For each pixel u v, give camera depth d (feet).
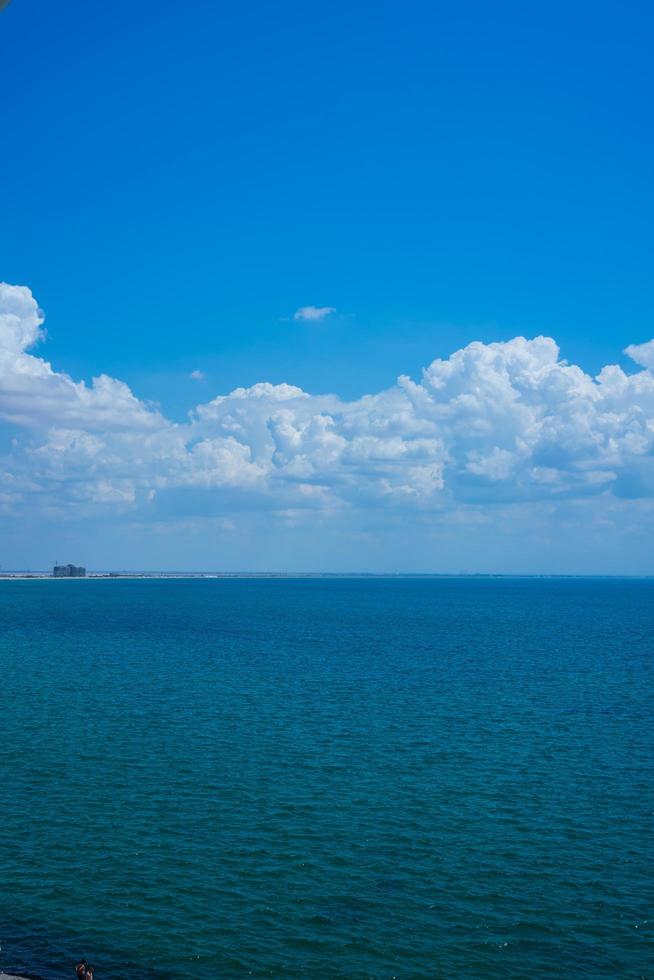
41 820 151.23
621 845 144.56
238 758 195.93
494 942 111.55
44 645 435.94
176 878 128.57
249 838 144.87
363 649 438.81
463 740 217.36
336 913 118.62
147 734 218.59
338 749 206.28
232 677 325.01
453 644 472.03
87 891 123.85
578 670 359.46
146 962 105.70
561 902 123.03
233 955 107.34
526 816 158.30
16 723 229.04
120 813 155.84
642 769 190.90
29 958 106.22
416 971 104.53
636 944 111.86
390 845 142.92
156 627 565.12
